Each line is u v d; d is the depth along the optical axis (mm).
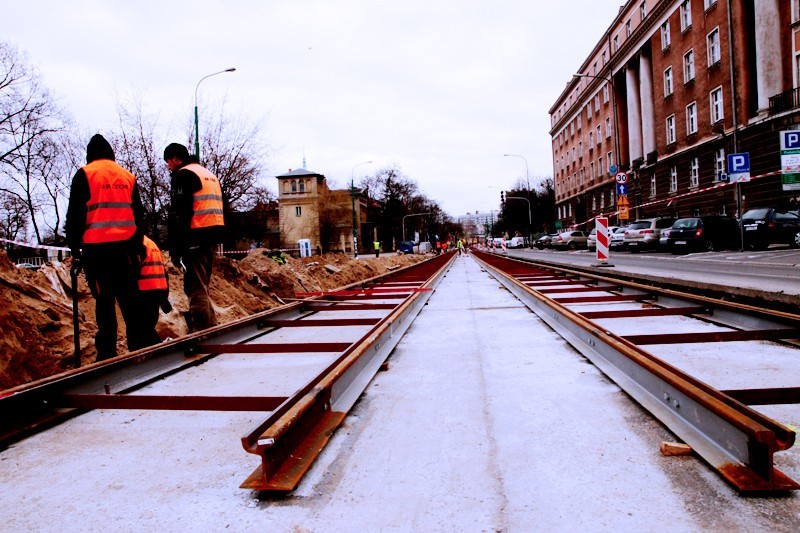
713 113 33062
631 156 47688
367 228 99875
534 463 2416
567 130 71250
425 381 3924
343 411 3146
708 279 10625
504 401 3355
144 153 17641
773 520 1848
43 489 2303
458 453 2568
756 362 3977
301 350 4801
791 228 21453
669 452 2430
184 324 6781
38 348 5066
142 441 2877
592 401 3281
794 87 26312
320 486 2258
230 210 20188
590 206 60500
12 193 25391
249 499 2160
